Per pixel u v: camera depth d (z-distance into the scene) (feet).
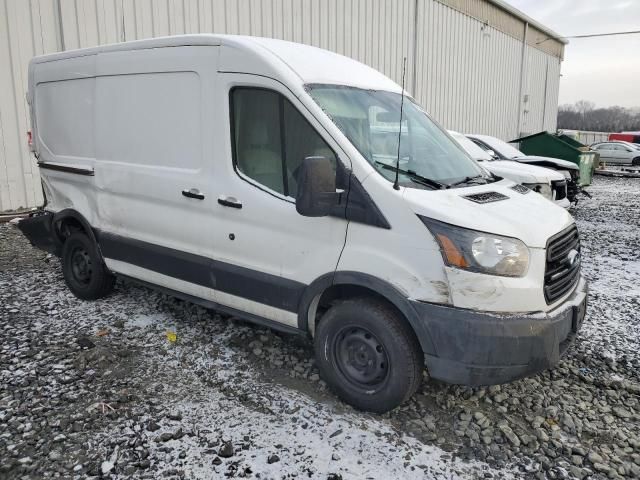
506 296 9.85
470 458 9.90
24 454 9.65
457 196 10.85
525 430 10.87
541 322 10.03
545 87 101.60
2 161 29.25
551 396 12.21
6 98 28.91
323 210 10.59
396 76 57.57
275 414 11.10
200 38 13.07
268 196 11.97
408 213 10.21
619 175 75.41
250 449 9.93
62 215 17.37
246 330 15.05
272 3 40.57
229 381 12.39
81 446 9.92
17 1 28.50
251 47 12.22
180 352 13.74
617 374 13.37
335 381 11.53
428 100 64.69
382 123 12.50
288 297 11.91
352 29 49.44
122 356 13.41
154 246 14.61
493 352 9.78
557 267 10.93
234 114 12.55
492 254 9.83
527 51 91.04
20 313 16.10
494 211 10.62
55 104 17.25
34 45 29.43
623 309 17.90
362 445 10.13
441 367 10.17
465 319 9.76
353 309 11.00
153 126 14.21
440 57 65.41
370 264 10.55
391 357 10.60
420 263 10.07
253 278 12.43
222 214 12.81
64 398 11.44
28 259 22.08
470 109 75.56
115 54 15.01
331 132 11.01
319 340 11.66
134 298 17.53
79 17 30.60
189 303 17.02
